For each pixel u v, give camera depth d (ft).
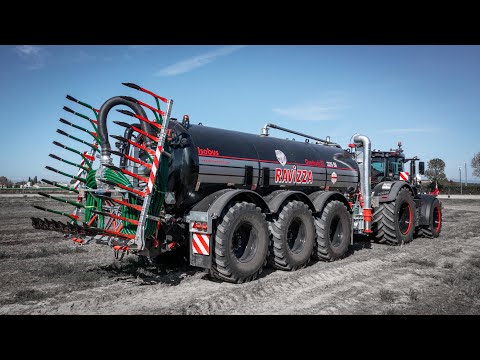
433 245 32.63
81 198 20.66
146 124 18.98
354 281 19.98
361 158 32.01
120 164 21.72
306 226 23.73
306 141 31.40
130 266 22.81
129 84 17.11
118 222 19.31
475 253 28.81
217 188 21.35
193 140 20.45
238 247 20.47
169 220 19.47
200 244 19.16
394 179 37.96
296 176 25.76
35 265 22.81
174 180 19.97
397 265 23.90
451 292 18.02
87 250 28.22
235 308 15.55
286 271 22.71
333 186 29.09
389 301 16.49
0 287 18.29
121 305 15.79
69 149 19.79
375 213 32.58
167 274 21.06
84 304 15.87
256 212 20.48
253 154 23.25
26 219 53.62
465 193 187.93
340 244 26.40
